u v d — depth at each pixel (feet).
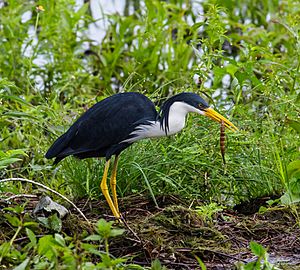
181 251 33.58
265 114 42.80
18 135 46.16
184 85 46.42
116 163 38.75
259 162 40.57
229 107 45.32
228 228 36.52
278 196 40.29
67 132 38.73
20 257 28.91
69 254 27.86
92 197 40.06
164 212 36.63
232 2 61.77
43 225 33.30
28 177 42.50
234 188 41.47
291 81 46.78
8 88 46.50
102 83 56.75
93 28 65.98
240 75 43.06
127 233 33.76
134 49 58.03
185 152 40.45
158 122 38.63
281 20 48.96
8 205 35.68
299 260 33.65
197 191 40.88
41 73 56.13
